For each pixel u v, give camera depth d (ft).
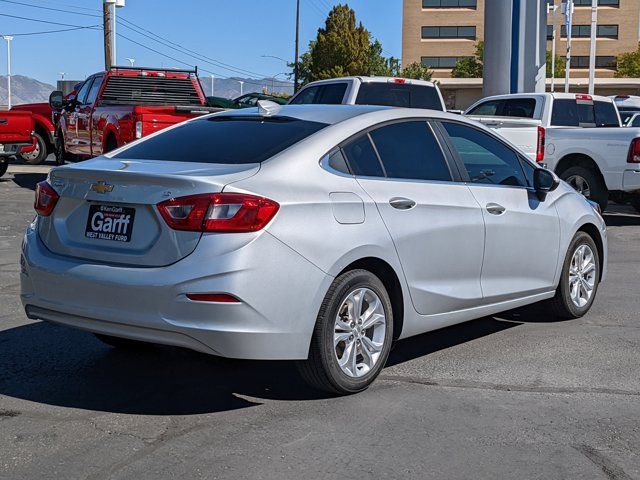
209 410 15.05
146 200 14.40
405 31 263.70
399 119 17.72
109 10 109.29
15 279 26.53
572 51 256.11
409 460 12.89
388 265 16.30
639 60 231.09
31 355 18.34
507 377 17.30
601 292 26.35
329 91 43.52
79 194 15.28
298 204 14.69
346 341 15.60
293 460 12.82
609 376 17.47
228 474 12.28
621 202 47.55
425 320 17.43
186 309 13.80
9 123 56.03
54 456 12.89
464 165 18.81
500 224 19.04
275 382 16.69
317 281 14.70
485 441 13.73
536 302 22.70
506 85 64.44
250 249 13.94
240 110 18.74
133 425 14.25
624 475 12.48
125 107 44.55
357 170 16.28
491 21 64.49
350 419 14.65
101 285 14.44
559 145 44.60
